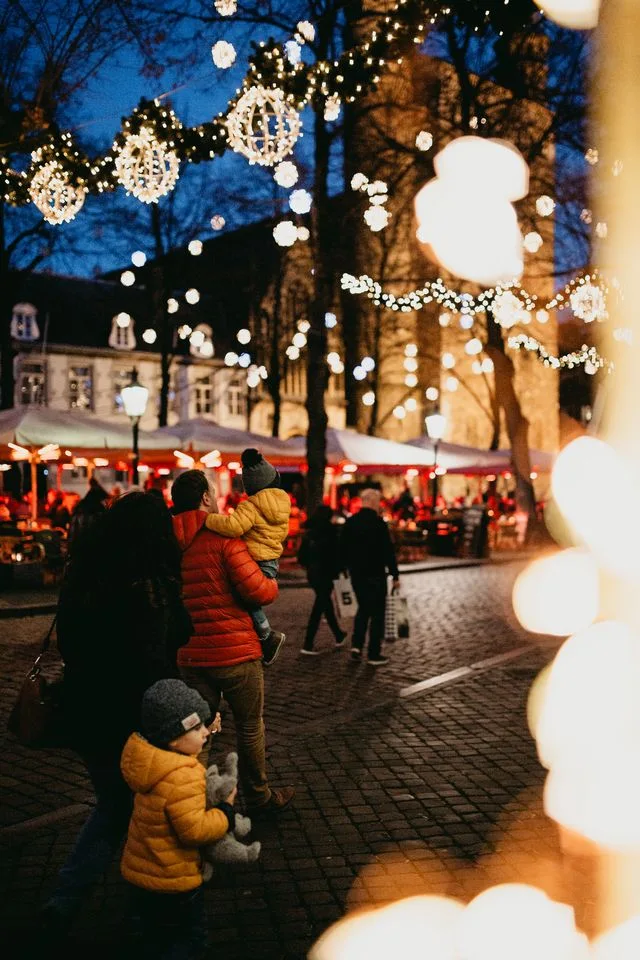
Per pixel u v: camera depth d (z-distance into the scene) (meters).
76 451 17.98
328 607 10.81
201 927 3.06
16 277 26.41
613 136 2.34
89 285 42.66
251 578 4.68
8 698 7.84
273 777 5.83
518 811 5.23
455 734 6.92
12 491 29.77
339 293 41.53
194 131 6.30
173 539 3.58
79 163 6.80
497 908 3.85
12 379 26.50
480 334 38.31
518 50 17.05
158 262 30.92
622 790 3.53
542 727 3.84
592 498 2.65
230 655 4.77
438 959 3.46
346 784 5.70
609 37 2.28
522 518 26.39
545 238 16.03
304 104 5.94
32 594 14.64
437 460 24.39
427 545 24.36
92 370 39.81
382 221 9.64
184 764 2.91
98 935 3.70
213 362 42.72
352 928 3.76
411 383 29.95
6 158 7.17
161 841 2.89
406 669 9.51
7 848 4.59
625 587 2.94
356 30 12.59
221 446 19.09
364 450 22.12
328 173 19.92
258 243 39.16
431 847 4.69
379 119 23.31
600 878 3.60
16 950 3.54
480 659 10.12
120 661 3.38
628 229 2.40
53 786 5.61
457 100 21.02
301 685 8.68
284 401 44.66
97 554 3.48
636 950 3.30
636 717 3.34
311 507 20.27
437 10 5.61
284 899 4.06
